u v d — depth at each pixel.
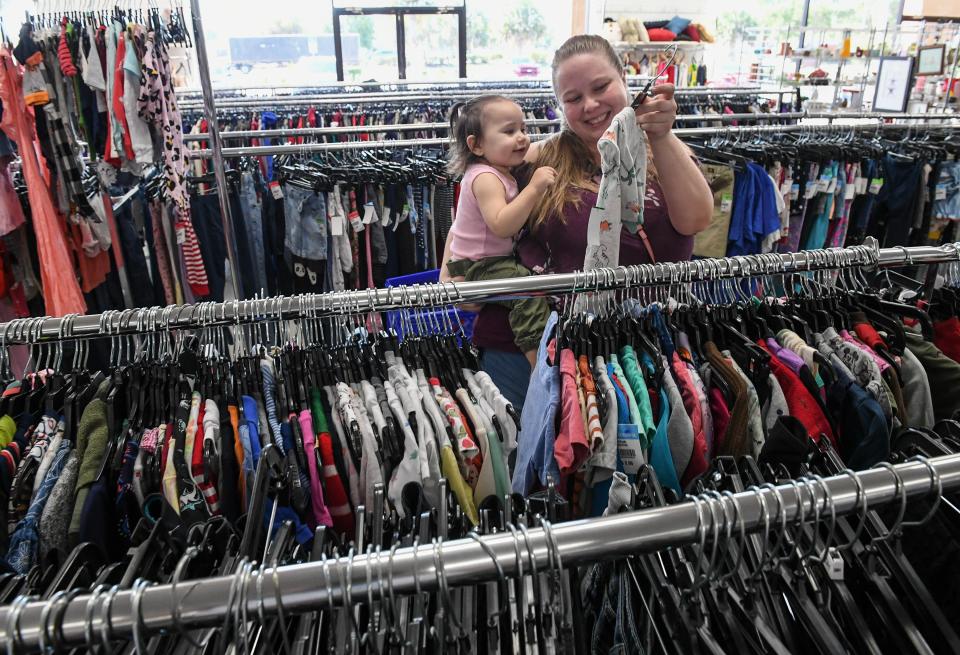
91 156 2.40
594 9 6.61
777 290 1.53
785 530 0.57
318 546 0.63
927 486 0.57
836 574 0.67
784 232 2.92
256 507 0.68
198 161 3.01
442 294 1.11
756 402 1.04
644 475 0.79
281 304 1.07
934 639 0.67
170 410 1.02
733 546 0.69
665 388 1.05
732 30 6.76
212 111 2.03
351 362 1.13
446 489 0.74
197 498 0.92
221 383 1.05
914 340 1.20
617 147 1.17
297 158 2.94
